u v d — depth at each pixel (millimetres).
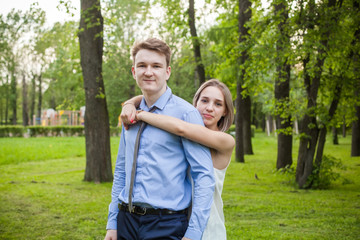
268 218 6008
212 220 1976
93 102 9586
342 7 8336
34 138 30703
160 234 1788
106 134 9812
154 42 1942
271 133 41625
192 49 14477
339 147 22578
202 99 2170
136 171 1864
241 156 15141
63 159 16203
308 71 8344
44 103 59844
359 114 17016
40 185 9219
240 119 15172
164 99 1979
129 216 1885
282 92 11516
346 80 8883
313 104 8977
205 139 1817
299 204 7125
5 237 4961
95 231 5266
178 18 13008
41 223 5699
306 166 9289
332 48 8695
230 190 8922
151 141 1848
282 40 8555
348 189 9227
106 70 28891
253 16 14039
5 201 7297
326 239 4750
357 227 5387
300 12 8352
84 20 9367
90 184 9359
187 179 1935
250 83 9664
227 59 14367
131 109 1968
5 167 13336
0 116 68375
